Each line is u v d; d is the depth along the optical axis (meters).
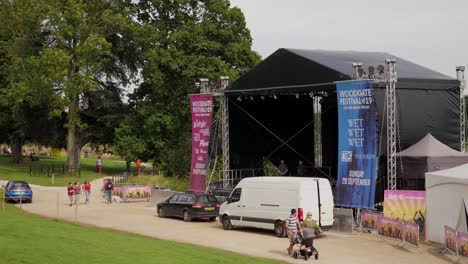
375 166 27.92
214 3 57.56
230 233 27.41
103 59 58.59
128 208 38.41
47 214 33.84
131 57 65.69
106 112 67.62
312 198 26.03
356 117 28.73
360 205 28.20
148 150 59.31
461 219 23.62
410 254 22.14
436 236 24.70
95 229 26.55
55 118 66.88
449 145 34.25
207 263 17.75
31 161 83.75
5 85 64.94
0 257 15.70
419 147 31.44
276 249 22.97
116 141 60.44
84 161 93.50
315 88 32.62
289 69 34.12
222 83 38.34
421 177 30.12
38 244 18.25
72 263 15.67
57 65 55.12
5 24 59.38
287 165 44.25
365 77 29.16
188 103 56.84
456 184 23.88
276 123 42.91
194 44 56.28
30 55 59.41
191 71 55.38
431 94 33.91
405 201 26.55
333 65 32.25
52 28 57.50
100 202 42.19
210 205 31.78
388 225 25.28
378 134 30.14
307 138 44.97
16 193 39.66
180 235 26.55
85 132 68.81
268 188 26.98
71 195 39.44
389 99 28.66
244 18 58.47
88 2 58.69
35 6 56.56
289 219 21.53
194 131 38.62
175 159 52.44
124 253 17.88
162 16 59.81
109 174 64.81
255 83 36.22
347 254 22.09
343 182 29.03
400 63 37.78
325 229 26.33
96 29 58.91
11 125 70.25
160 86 57.16
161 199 39.59
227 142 38.88
